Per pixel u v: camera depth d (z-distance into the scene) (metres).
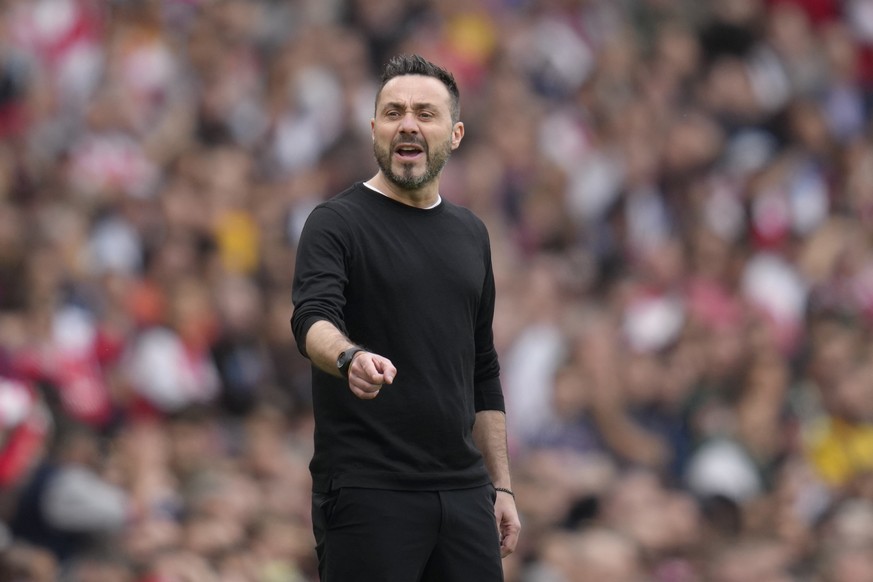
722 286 40.72
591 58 49.78
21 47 43.41
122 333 31.75
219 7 46.00
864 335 41.31
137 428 28.95
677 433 33.81
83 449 26.20
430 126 14.12
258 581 25.08
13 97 42.34
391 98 14.20
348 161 41.81
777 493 32.84
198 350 32.91
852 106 51.75
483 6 48.94
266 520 26.56
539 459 30.66
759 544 29.78
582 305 39.59
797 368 38.81
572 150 45.09
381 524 13.64
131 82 42.47
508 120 44.78
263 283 36.78
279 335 34.41
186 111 42.16
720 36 50.66
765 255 42.94
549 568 26.86
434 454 13.92
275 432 30.86
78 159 38.78
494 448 15.12
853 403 37.06
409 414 13.83
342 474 13.79
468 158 43.12
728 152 47.00
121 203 36.78
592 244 42.56
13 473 24.92
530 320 35.56
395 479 13.73
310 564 27.02
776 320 40.16
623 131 46.50
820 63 51.59
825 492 34.66
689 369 35.44
